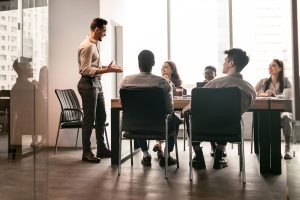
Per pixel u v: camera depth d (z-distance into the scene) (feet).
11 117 12.63
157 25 25.27
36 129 10.34
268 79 16.26
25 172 10.03
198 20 24.73
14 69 12.09
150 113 11.09
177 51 25.13
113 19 20.97
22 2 11.36
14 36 11.91
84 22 18.79
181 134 22.36
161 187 10.04
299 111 6.91
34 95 10.81
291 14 6.85
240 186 10.12
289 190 7.43
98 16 18.70
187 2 24.91
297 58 6.82
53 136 18.97
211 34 24.48
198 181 10.76
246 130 22.08
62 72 18.94
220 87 10.54
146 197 9.00
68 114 17.16
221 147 12.69
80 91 14.24
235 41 23.98
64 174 11.84
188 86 24.88
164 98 10.82
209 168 12.85
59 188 9.94
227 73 11.09
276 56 23.06
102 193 9.41
